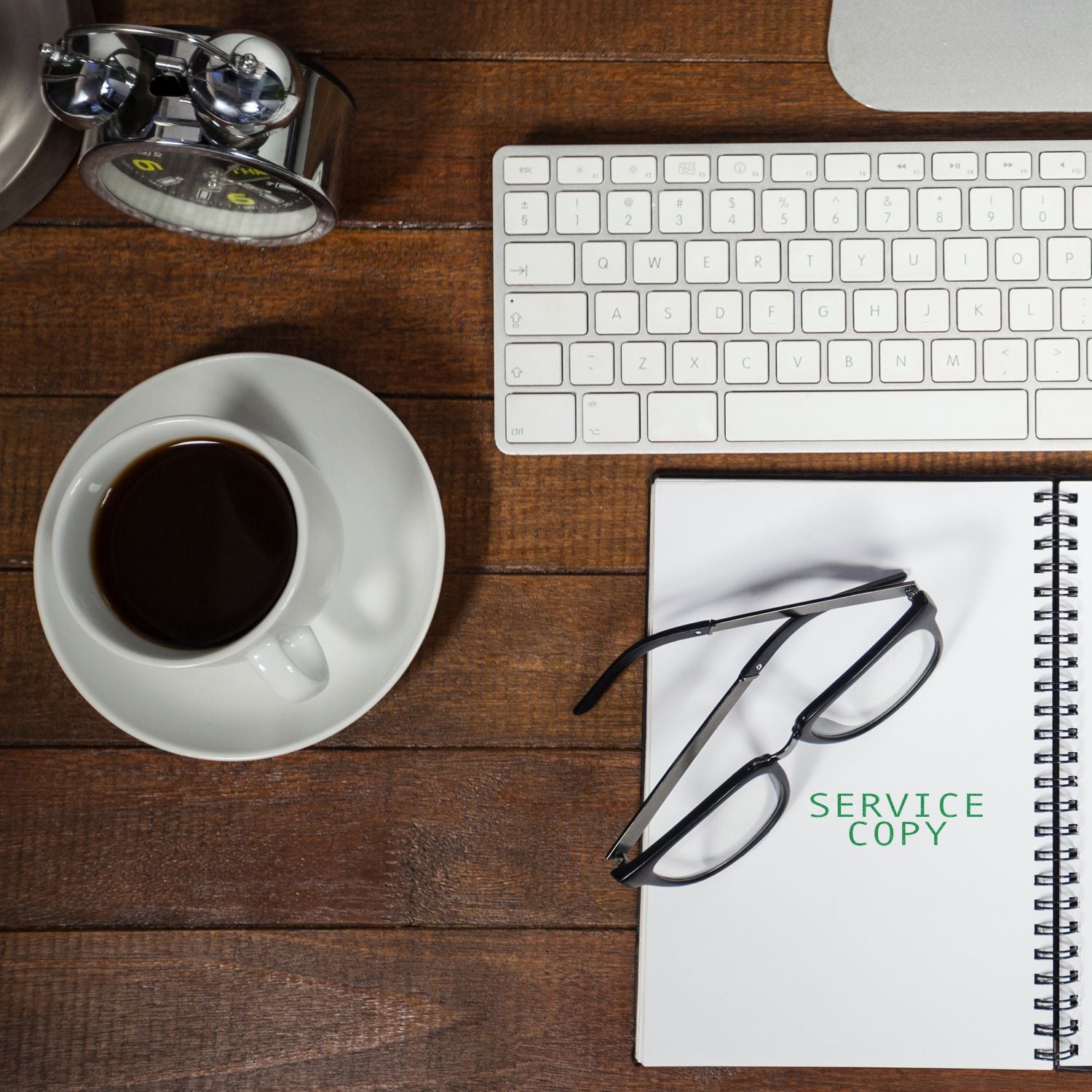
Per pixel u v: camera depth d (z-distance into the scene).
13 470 0.51
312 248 0.51
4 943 0.51
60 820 0.51
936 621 0.51
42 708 0.51
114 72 0.40
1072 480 0.50
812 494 0.51
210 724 0.46
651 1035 0.50
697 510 0.51
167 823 0.51
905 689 0.51
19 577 0.51
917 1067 0.51
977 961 0.51
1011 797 0.51
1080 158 0.49
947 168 0.49
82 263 0.51
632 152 0.49
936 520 0.51
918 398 0.50
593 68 0.52
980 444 0.50
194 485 0.44
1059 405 0.50
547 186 0.49
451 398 0.51
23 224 0.51
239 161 0.42
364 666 0.47
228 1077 0.51
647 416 0.50
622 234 0.50
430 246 0.51
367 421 0.47
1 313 0.51
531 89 0.52
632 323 0.50
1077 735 0.51
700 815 0.48
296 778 0.51
